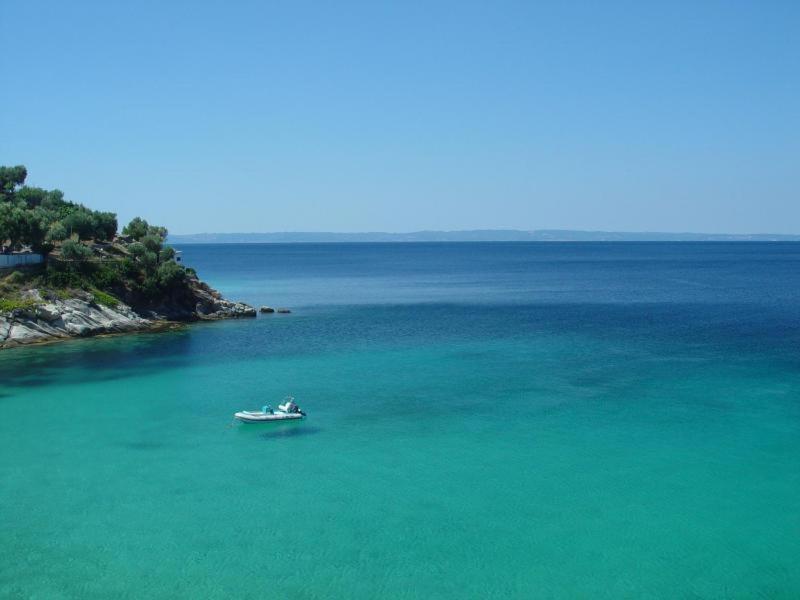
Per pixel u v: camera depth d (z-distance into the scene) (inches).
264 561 1332.4
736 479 1706.4
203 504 1577.3
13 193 5241.1
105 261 4114.2
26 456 1876.2
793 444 1943.9
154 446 1963.6
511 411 2292.1
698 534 1434.5
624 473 1747.0
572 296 6215.6
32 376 2778.1
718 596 1226.6
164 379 2751.0
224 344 3550.7
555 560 1338.6
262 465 1818.4
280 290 7047.2
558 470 1771.7
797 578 1279.5
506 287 7352.4
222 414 2276.1
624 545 1392.7
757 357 3137.3
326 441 2009.1
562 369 2923.2
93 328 3690.9
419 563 1327.5
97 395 2497.5
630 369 2908.5
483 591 1237.7
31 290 3612.2
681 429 2082.9
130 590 1234.0
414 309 5211.6
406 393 2536.9
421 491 1649.9
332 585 1253.1
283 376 2817.4
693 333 3863.2
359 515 1523.1
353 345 3535.9
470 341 3649.1
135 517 1509.6
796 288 6855.3
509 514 1526.8
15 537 1418.6
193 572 1293.1
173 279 4291.3
